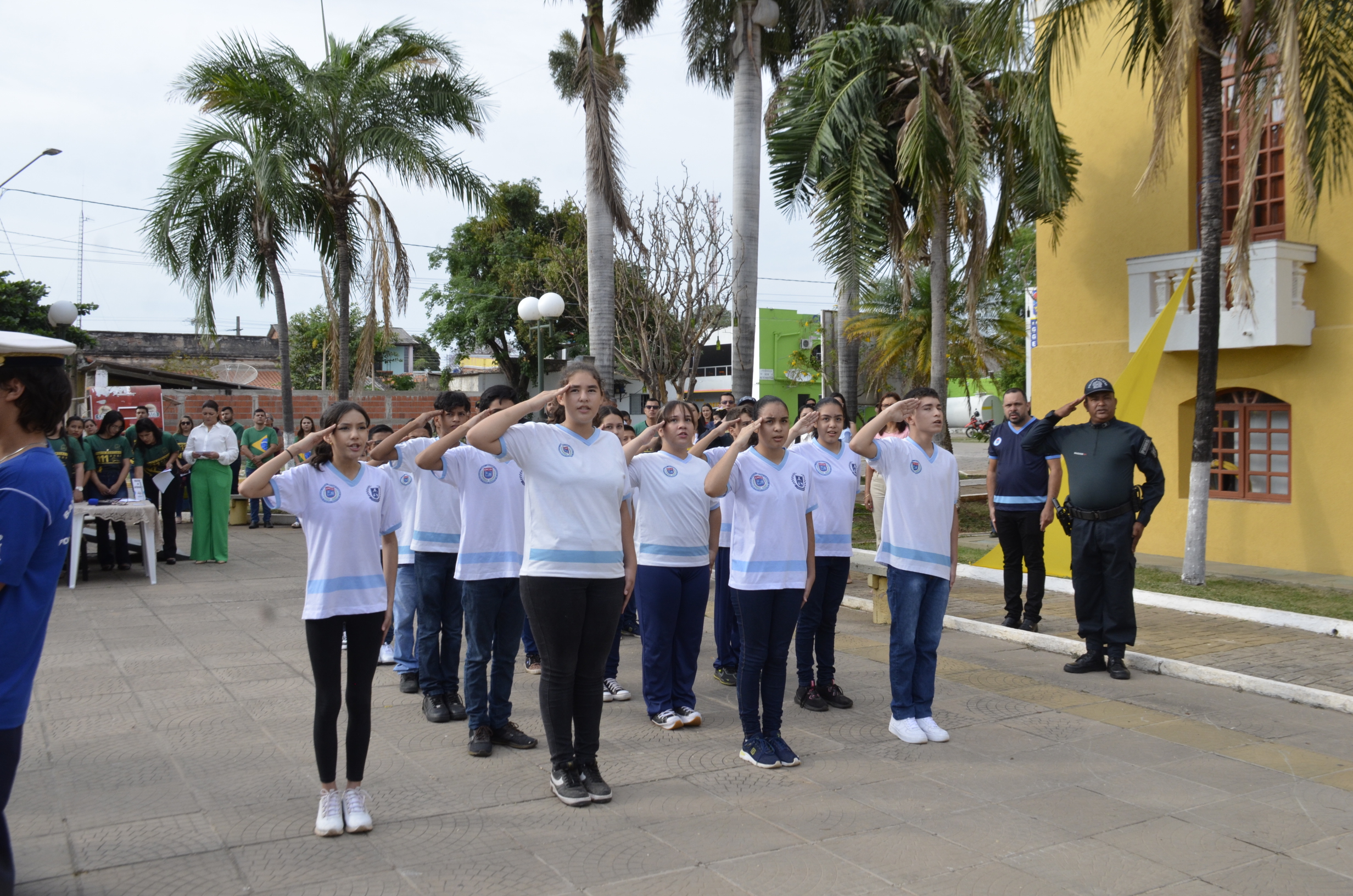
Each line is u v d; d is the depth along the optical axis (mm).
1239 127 11109
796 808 4586
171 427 22812
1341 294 10898
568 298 28938
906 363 24781
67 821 4359
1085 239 13336
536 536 4570
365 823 4258
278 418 24172
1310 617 8445
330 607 4199
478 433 4324
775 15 15180
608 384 15141
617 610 4676
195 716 5949
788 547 5168
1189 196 12242
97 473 11625
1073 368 13531
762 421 5164
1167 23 10125
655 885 3787
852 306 19141
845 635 8539
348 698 4312
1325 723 6027
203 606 9625
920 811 4551
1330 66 9430
